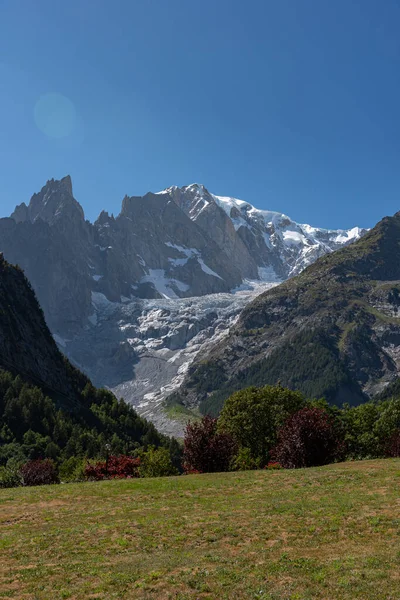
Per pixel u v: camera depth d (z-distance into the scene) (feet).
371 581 52.29
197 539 74.13
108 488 124.26
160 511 94.12
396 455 219.00
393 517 76.69
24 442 385.29
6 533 83.35
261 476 129.70
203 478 133.49
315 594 50.70
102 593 55.11
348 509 83.71
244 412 274.36
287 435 169.48
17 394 440.04
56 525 87.40
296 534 72.79
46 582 59.47
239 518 84.28
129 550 70.85
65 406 501.56
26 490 129.29
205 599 51.93
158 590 54.95
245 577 56.80
